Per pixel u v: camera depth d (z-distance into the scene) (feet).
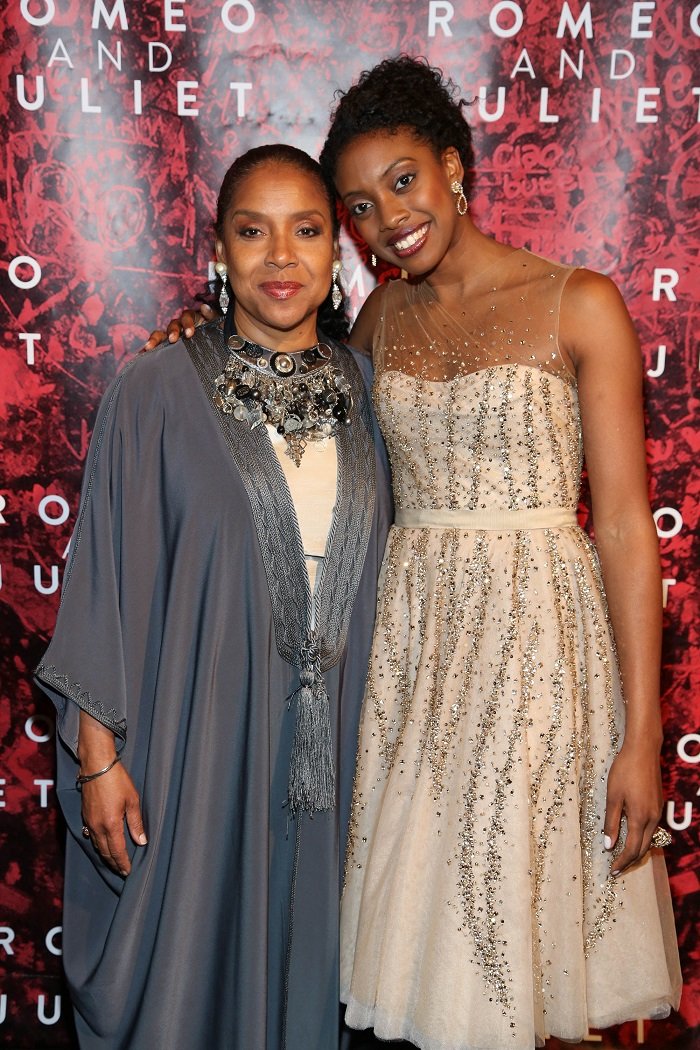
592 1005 4.41
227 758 4.60
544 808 4.26
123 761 4.63
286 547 4.60
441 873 4.26
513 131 5.76
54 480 6.11
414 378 4.54
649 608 4.27
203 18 5.69
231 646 4.60
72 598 4.55
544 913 4.29
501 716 4.21
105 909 4.88
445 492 4.47
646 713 4.30
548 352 4.28
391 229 4.32
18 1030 6.44
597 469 4.31
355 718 4.83
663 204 5.82
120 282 5.93
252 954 4.50
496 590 4.32
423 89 4.34
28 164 5.80
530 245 5.87
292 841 4.72
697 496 6.09
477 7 5.66
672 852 6.33
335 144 4.40
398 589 4.62
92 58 5.71
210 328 4.84
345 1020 4.66
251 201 4.43
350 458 4.77
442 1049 4.10
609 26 5.67
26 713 6.28
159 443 4.63
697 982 6.37
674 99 5.73
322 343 4.92
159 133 5.79
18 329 5.96
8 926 6.40
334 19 5.69
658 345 5.96
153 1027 4.40
